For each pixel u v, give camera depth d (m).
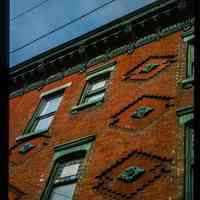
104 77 14.02
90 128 11.55
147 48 13.53
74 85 14.58
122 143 10.09
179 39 12.71
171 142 9.09
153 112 10.43
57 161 11.27
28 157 12.31
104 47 14.92
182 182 7.86
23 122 14.64
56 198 10.14
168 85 11.09
